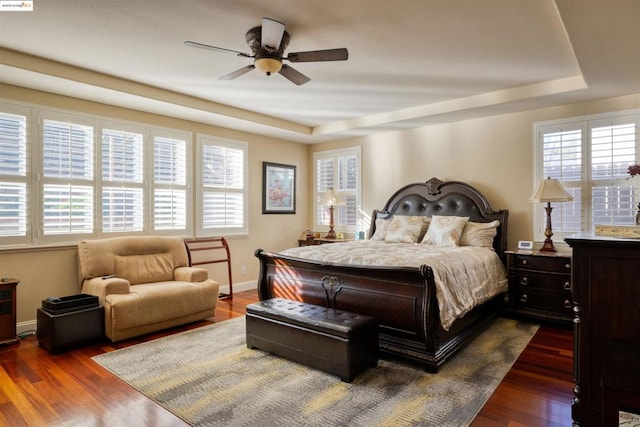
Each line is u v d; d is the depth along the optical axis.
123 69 3.63
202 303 4.16
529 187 4.61
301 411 2.28
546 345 3.42
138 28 2.80
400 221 5.12
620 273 1.79
